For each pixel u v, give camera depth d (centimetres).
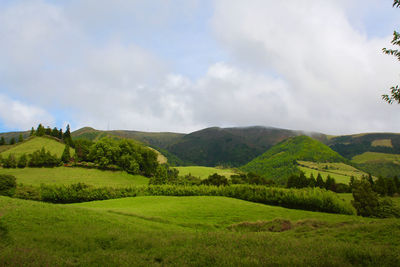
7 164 11238
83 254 1259
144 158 13750
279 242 1358
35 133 18088
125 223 2277
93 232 1744
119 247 1412
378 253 1052
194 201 4900
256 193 5756
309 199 4888
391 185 10044
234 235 1573
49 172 11119
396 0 902
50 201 6069
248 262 975
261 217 3641
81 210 2612
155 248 1332
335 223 2442
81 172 11569
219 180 10488
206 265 1023
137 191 6494
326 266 932
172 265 1038
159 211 3731
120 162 12712
